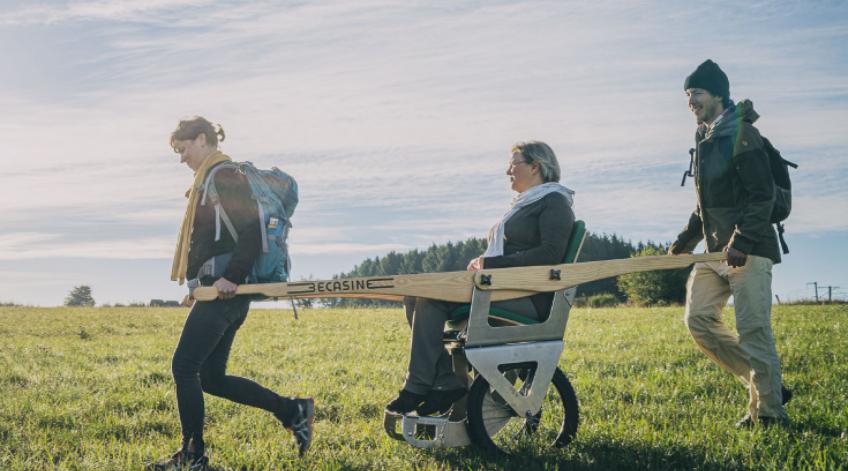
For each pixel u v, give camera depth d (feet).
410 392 14.43
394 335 42.32
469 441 14.71
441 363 14.90
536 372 14.88
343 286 14.32
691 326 18.65
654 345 35.12
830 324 42.09
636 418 18.71
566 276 15.08
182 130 14.83
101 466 14.67
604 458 14.55
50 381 25.41
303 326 48.80
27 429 18.10
